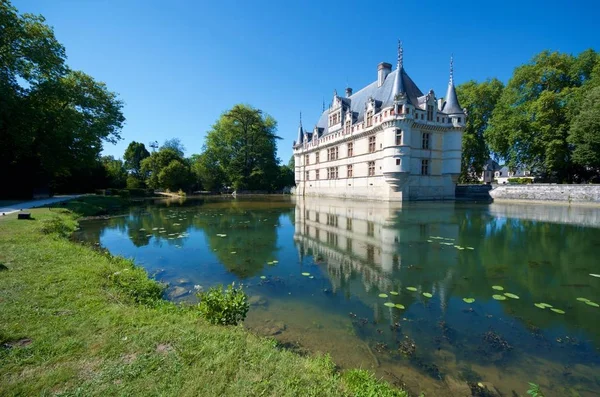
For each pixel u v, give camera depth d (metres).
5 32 22.28
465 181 49.66
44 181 30.50
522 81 36.25
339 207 25.72
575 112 30.48
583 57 32.91
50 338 3.37
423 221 16.72
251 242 11.62
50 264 6.33
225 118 58.09
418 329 4.92
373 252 10.00
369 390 2.95
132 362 3.00
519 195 31.47
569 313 5.52
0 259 6.54
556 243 11.18
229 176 58.41
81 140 29.84
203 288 6.75
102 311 4.14
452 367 3.91
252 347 3.46
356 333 4.77
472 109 43.47
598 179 33.84
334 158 42.91
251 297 6.26
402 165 30.27
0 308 4.09
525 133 34.06
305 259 9.20
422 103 32.66
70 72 29.06
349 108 42.00
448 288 6.79
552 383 3.62
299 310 5.63
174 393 2.56
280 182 65.56
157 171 56.00
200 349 3.28
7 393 2.47
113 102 36.16
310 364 3.28
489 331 4.88
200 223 16.45
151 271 7.97
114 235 12.91
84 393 2.52
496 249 10.30
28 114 24.08
